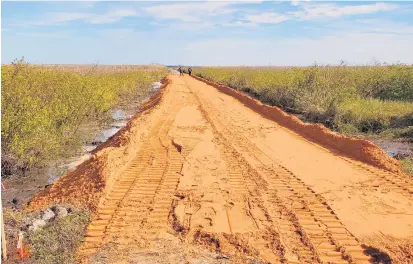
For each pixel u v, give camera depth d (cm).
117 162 952
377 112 1596
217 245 600
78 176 860
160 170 965
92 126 1619
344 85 2070
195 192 807
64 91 1429
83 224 655
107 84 2183
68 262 539
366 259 569
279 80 2466
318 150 1187
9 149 987
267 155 1120
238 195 797
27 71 1268
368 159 1059
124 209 721
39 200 773
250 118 1805
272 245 602
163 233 634
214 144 1252
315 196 798
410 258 568
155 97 2805
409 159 1095
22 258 537
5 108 1007
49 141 1044
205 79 5569
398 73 2169
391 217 706
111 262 544
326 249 593
